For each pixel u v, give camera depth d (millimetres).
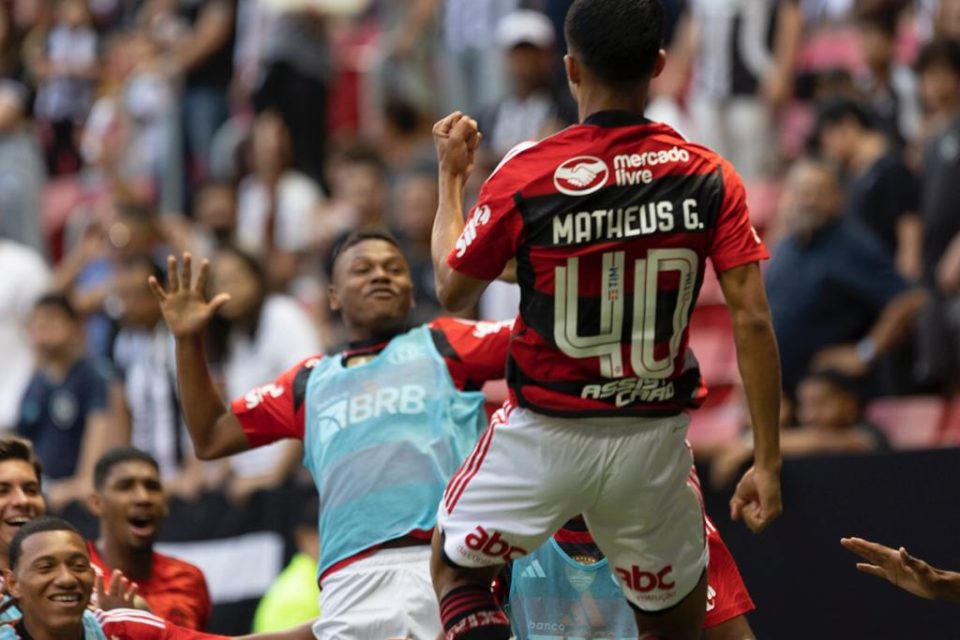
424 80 48656
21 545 19094
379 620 19250
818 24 46531
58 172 54344
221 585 28734
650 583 15469
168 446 31234
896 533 23219
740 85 40969
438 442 19672
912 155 36000
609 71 15156
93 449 32344
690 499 15461
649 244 14852
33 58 55281
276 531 28703
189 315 20203
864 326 31953
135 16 55844
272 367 32219
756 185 40781
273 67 45875
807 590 23609
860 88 39312
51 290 38094
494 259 15195
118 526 23297
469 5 47250
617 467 15008
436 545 15750
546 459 15031
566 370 14930
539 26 40688
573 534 19250
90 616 19578
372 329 20812
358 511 19547
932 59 34219
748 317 15070
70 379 33156
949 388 31281
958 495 23000
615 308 14852
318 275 41031
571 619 19219
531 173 15008
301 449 29531
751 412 15266
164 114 48000
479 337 20328
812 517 23594
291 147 45531
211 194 40625
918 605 23172
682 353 15203
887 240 34719
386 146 46875
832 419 28359
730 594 19844
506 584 19234
